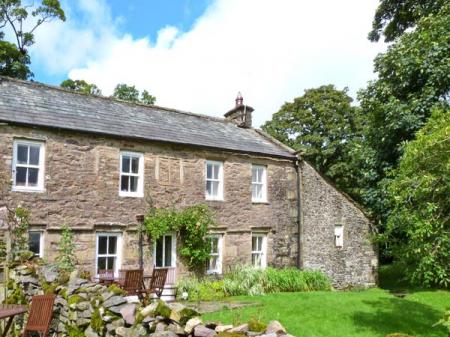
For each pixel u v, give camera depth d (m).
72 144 12.91
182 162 15.31
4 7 28.14
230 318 9.77
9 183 11.62
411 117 14.73
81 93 16.31
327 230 19.03
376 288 19.22
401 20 20.80
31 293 8.79
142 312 5.52
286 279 15.62
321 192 19.27
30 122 12.03
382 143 16.53
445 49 14.17
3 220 10.60
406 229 8.04
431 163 7.09
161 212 14.39
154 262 14.21
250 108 21.75
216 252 16.08
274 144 19.92
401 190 7.82
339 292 15.26
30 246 11.87
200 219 14.98
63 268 9.77
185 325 5.03
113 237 13.64
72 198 12.70
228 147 16.53
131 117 15.87
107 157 13.56
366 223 20.12
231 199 16.58
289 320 10.03
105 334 6.16
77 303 7.18
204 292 13.87
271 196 17.98
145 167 14.37
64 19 30.84
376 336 9.04
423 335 9.47
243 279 15.01
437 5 16.27
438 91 14.77
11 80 14.73
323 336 8.88
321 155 32.19
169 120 17.36
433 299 14.23
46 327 7.14
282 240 17.98
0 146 11.59
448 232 7.33
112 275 12.04
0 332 8.29
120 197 13.68
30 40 29.55
